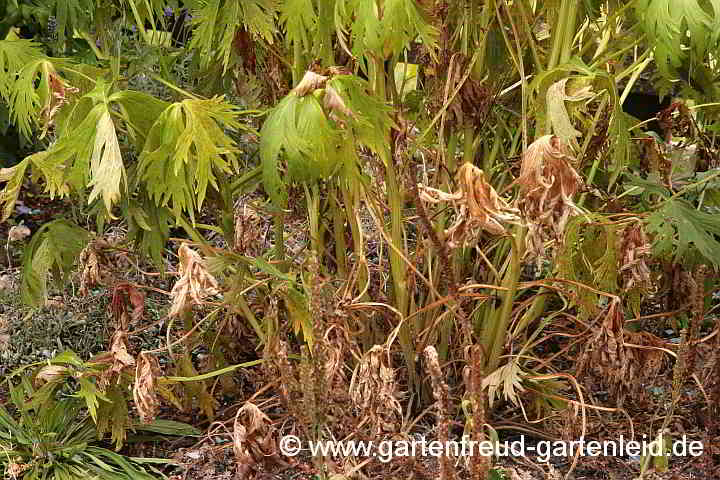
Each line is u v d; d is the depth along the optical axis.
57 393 2.22
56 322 2.58
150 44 2.00
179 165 1.60
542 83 1.75
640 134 2.21
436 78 1.87
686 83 1.92
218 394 2.25
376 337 2.04
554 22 1.80
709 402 1.76
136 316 1.92
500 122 2.03
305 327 1.84
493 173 2.17
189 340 2.07
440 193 1.50
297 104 1.55
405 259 1.80
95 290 2.70
